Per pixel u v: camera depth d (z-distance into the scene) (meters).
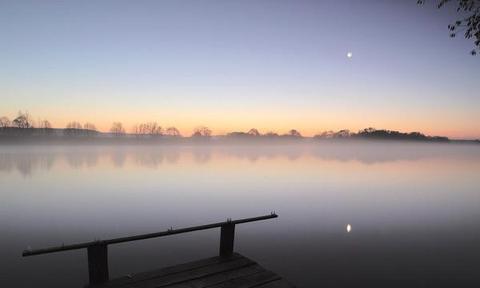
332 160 88.88
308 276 8.97
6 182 32.84
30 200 22.06
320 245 11.91
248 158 94.69
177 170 49.06
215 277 5.06
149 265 9.59
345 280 8.67
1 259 10.20
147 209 18.92
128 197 23.36
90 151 125.38
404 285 8.40
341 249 11.40
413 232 13.86
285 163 71.69
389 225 15.09
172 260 10.05
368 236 13.05
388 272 9.27
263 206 20.16
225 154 123.00
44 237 12.91
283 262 10.08
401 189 29.22
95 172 44.72
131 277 4.95
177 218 16.64
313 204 20.94
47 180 34.84
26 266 9.54
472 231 13.98
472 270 9.45
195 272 5.20
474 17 4.69
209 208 19.42
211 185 30.97
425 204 21.22
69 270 9.22
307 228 14.46
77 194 24.92
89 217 16.69
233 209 19.09
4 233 13.52
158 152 127.75
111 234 13.42
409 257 10.60
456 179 39.72
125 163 65.19
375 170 53.69
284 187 29.89
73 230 14.02
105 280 4.82
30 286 8.16
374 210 18.92
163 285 4.72
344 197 23.95
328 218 16.61
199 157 96.50
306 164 68.94
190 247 11.34
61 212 18.00
